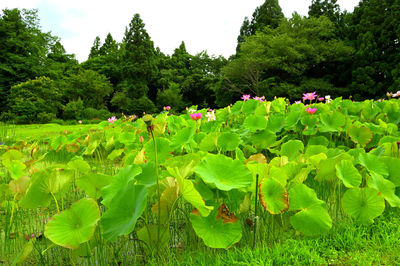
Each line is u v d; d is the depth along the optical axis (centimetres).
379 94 1769
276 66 2042
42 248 147
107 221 119
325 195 197
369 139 276
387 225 150
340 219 166
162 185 140
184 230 167
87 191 149
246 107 429
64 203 216
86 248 130
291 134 362
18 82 2028
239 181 139
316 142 294
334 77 2112
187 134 263
